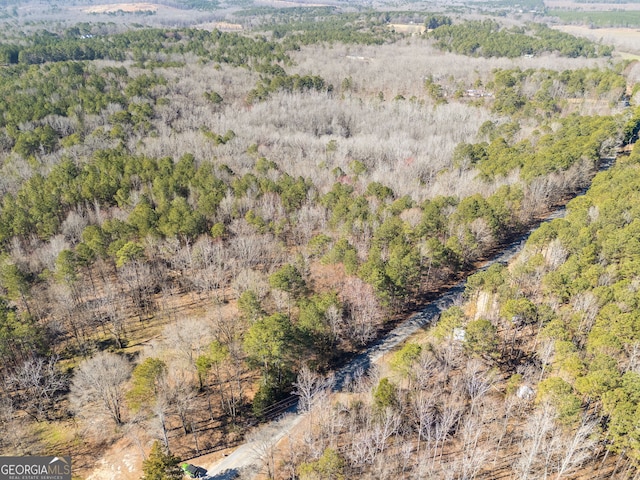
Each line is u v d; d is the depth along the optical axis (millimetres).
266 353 58562
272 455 52875
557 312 64688
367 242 85812
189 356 64625
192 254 83812
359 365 68500
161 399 55594
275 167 119562
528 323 66562
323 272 81188
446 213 94000
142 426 59094
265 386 60188
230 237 94438
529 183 101438
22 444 57094
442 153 130750
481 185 103938
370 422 54750
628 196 86688
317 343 65438
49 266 83312
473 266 91688
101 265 84188
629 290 62688
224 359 61344
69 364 69125
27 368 62219
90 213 96688
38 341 66188
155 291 85688
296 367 64125
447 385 61469
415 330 75375
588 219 84688
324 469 46562
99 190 102688
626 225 78312
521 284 73125
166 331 70250
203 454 55594
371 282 72062
